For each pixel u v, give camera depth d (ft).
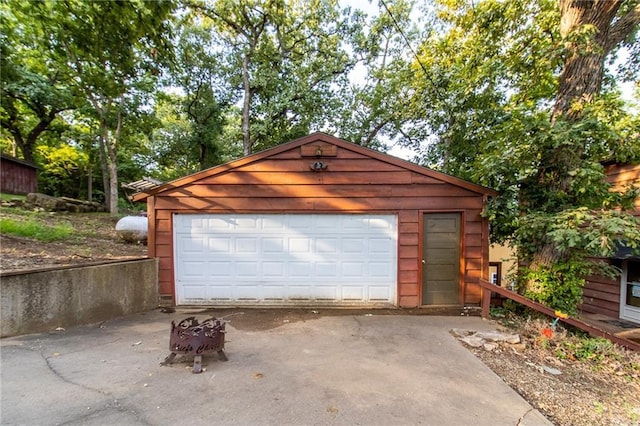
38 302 13.35
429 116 39.19
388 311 18.85
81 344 12.65
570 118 17.80
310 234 19.77
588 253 17.97
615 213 15.49
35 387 9.27
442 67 35.78
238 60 51.72
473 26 29.04
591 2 17.71
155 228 19.34
